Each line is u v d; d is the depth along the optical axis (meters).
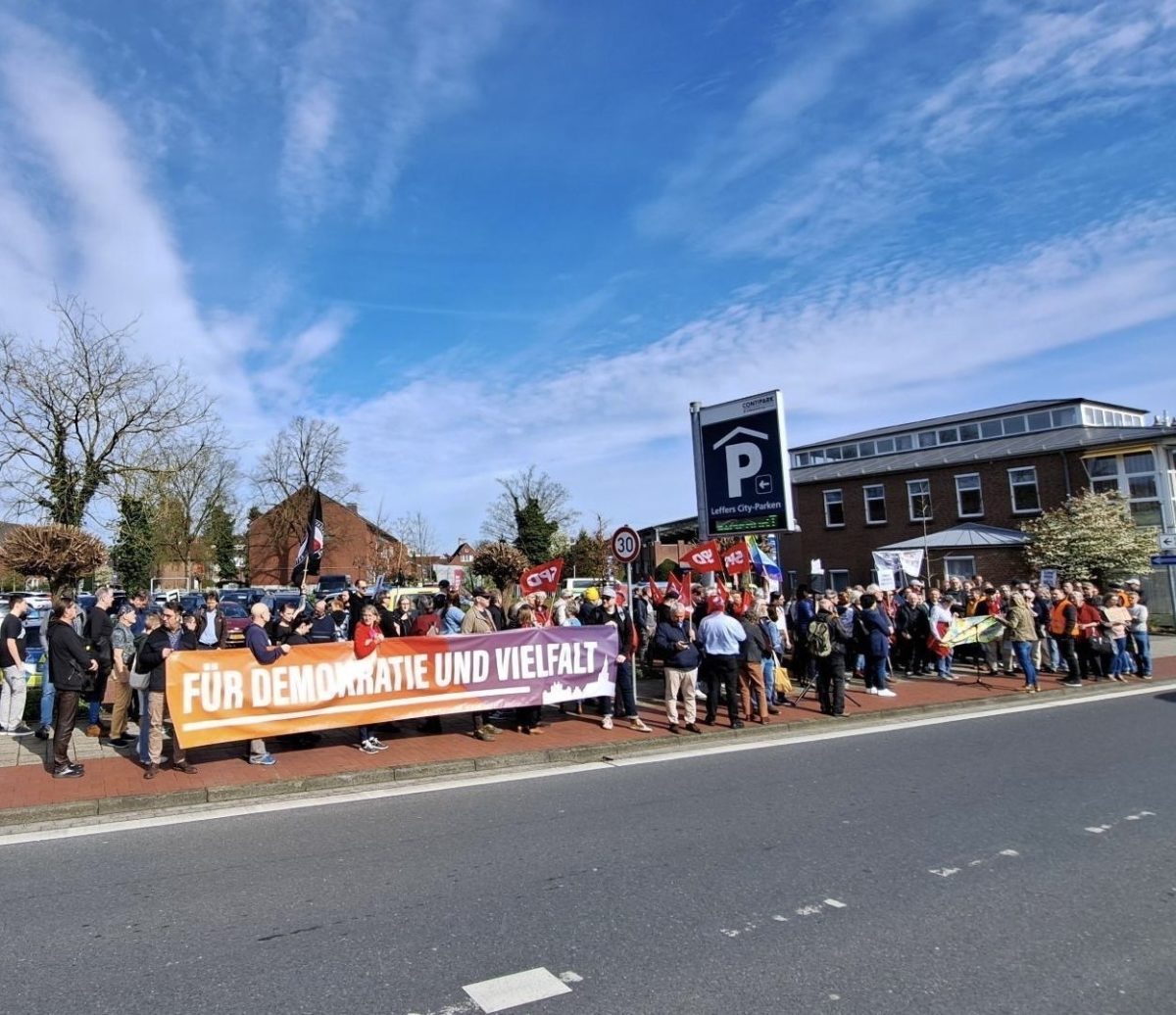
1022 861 5.30
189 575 49.06
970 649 17.39
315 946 4.17
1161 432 27.75
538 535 56.56
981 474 32.97
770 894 4.78
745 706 11.30
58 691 7.80
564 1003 3.54
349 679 8.96
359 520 61.66
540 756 8.87
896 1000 3.52
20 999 3.66
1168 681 14.90
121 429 25.97
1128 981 3.69
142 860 5.64
